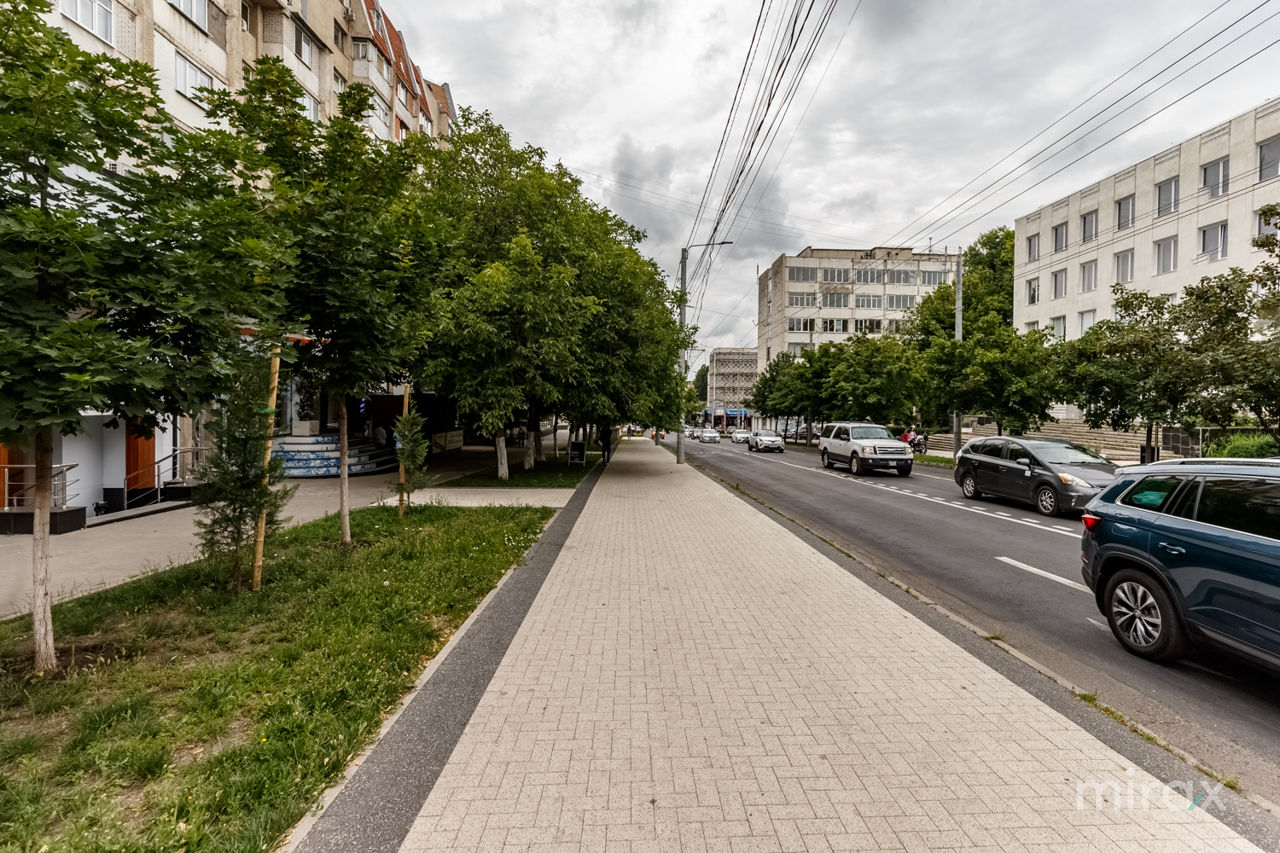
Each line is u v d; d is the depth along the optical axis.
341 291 6.50
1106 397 16.45
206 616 5.24
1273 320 10.80
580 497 14.38
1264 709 4.12
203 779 2.98
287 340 5.80
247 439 5.99
